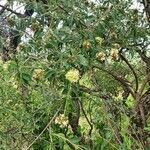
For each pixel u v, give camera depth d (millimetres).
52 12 2596
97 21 2613
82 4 2596
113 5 2713
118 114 2717
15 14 2869
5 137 2607
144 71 3164
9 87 2666
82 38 2518
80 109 2736
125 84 2883
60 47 2488
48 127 2627
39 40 2514
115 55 2652
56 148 2688
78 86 2510
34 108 2637
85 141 2721
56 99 2527
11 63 2527
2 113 2631
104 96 2637
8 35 2797
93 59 2576
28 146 2510
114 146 2639
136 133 2766
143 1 2926
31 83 2578
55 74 2441
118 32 2791
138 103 2832
